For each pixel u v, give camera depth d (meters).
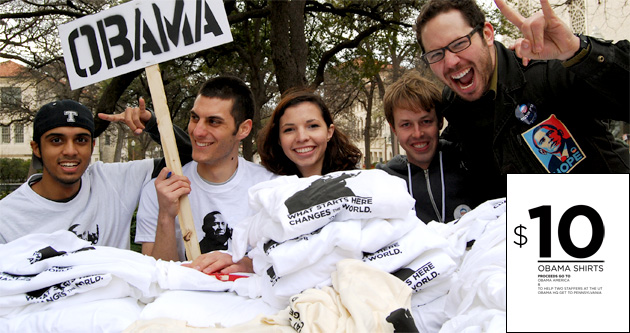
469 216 1.88
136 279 1.63
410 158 2.72
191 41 2.29
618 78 1.84
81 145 2.20
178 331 1.40
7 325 1.55
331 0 14.41
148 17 2.30
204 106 2.29
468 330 1.31
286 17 9.83
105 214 2.37
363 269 1.46
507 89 2.18
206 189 2.41
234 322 1.53
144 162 2.60
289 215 1.54
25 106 17.83
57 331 1.50
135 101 19.22
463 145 2.53
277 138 2.58
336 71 15.94
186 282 1.70
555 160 2.14
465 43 2.13
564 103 2.10
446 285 1.62
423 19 2.24
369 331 1.27
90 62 2.34
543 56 1.87
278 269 1.51
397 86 2.62
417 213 2.65
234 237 1.85
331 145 2.66
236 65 15.87
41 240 1.74
